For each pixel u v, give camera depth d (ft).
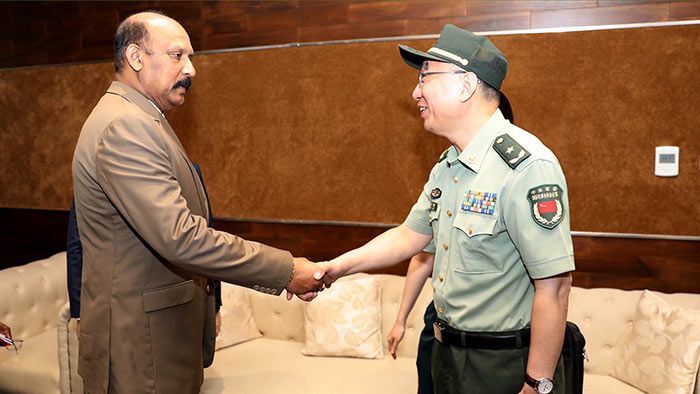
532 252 4.37
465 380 4.86
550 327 4.38
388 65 9.89
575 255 9.49
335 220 10.52
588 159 9.16
